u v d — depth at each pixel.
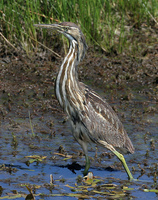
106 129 12.08
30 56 22.44
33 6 22.55
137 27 26.75
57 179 11.41
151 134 14.95
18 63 21.78
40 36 22.91
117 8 26.83
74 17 22.61
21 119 15.90
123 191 10.74
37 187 10.80
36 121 15.82
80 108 11.59
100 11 25.00
